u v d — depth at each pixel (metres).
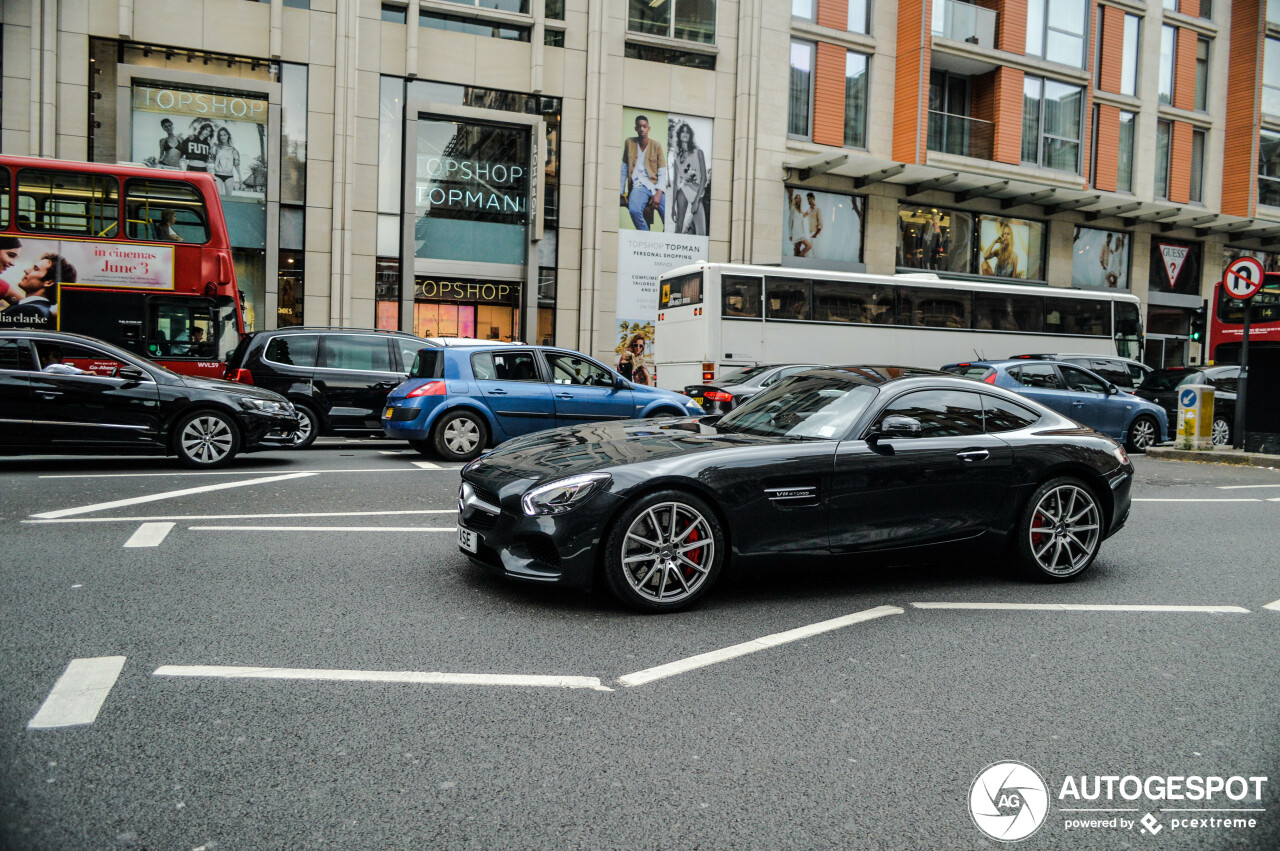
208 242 13.05
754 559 5.04
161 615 4.53
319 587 5.17
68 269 12.45
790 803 2.79
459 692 3.63
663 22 22.00
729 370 16.45
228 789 2.77
